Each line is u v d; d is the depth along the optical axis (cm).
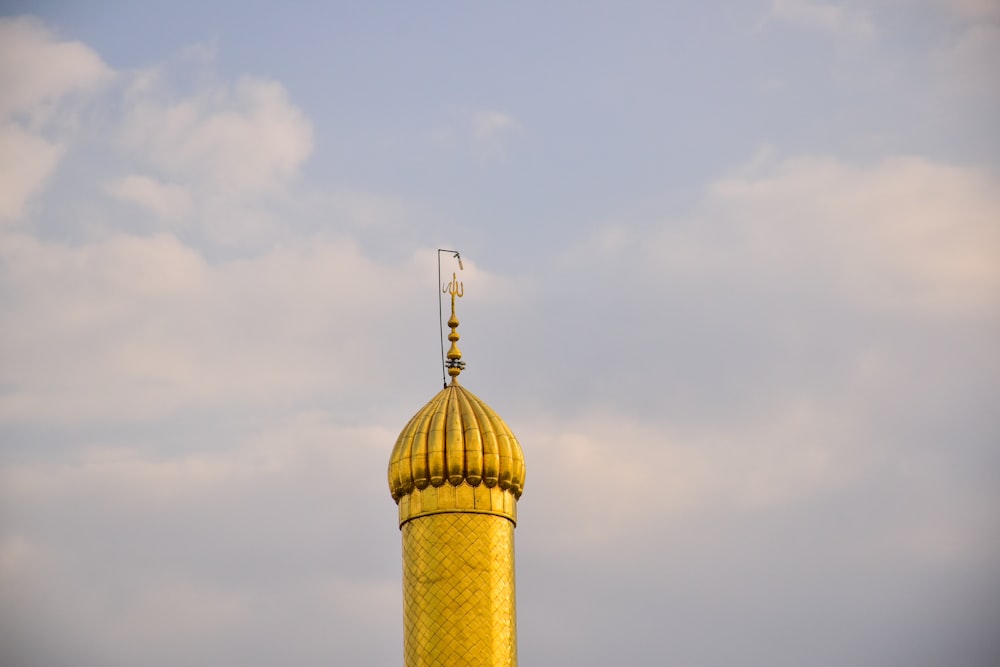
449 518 6694
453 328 7081
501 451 6756
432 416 6831
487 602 6619
